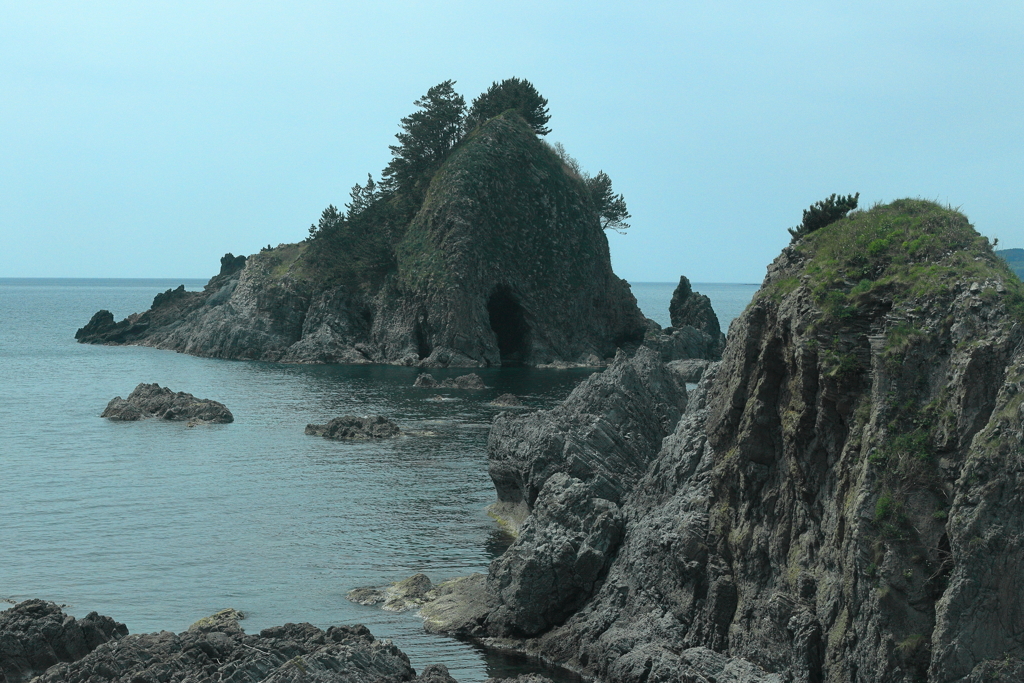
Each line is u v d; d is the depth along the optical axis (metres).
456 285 183.38
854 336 32.75
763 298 37.62
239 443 89.88
